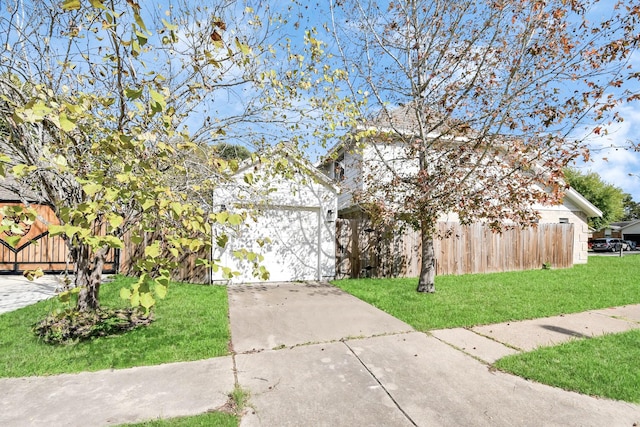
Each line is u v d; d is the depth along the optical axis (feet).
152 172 8.71
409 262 31.58
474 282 27.43
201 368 11.43
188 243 7.66
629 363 11.85
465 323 16.62
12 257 29.73
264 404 9.22
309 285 27.07
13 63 12.66
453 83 21.86
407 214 22.63
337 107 16.60
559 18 17.02
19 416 8.48
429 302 20.59
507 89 19.17
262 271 8.87
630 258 56.49
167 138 11.37
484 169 20.44
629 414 8.92
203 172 14.32
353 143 23.36
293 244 28.91
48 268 30.19
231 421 8.35
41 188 14.23
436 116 24.08
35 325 14.87
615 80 15.70
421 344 13.89
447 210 21.31
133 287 5.89
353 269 30.04
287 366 11.70
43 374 10.79
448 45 21.68
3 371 10.87
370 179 25.90
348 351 13.12
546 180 18.22
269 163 13.65
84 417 8.46
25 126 12.96
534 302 20.63
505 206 19.89
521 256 35.99
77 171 10.48
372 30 23.07
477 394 9.89
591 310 19.13
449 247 32.58
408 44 22.74
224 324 15.87
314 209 29.66
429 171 22.04
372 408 9.11
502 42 19.88
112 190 7.06
